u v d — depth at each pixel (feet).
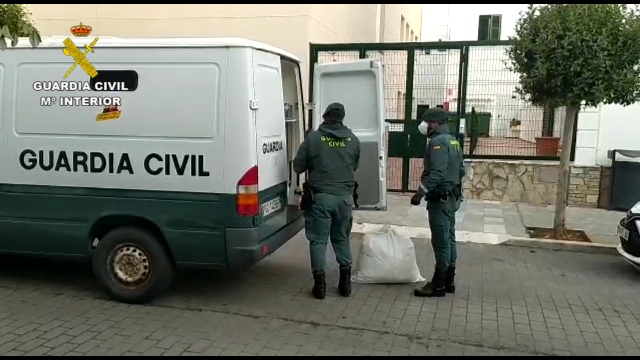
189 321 14.44
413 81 32.27
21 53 15.38
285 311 15.26
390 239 17.85
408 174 32.99
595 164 30.25
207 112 14.44
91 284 17.25
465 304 16.14
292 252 21.66
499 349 13.15
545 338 13.85
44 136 15.37
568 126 23.54
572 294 17.29
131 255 15.47
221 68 14.35
